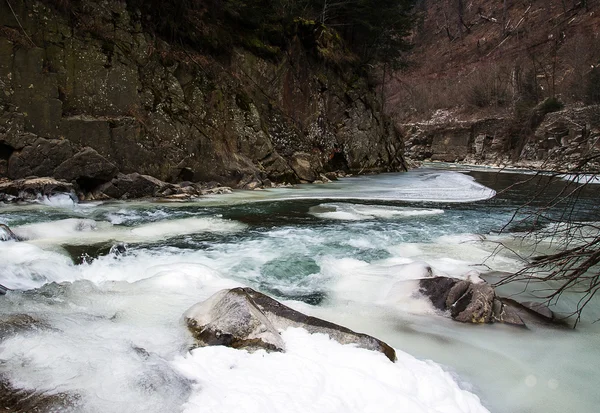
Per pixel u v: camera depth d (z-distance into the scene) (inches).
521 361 178.4
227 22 836.6
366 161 1136.2
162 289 217.9
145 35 628.4
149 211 463.5
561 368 174.4
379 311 217.2
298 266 284.4
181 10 695.7
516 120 1663.4
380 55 1352.1
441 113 2207.2
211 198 582.9
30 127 495.8
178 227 388.2
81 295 203.0
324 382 134.3
